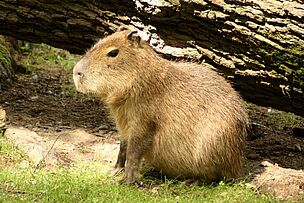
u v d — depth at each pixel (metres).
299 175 11.37
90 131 13.80
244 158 11.91
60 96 16.50
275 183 11.09
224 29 12.10
